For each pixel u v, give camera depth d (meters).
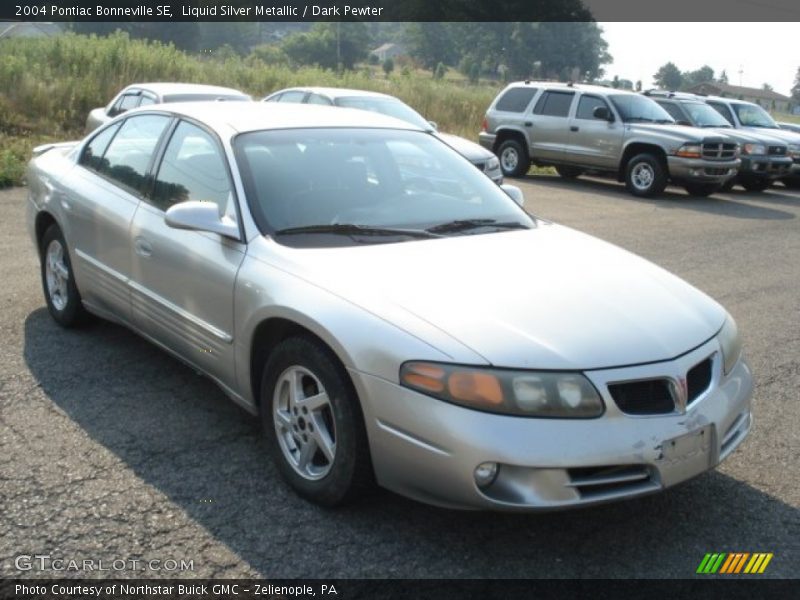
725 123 18.28
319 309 3.32
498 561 3.15
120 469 3.71
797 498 3.76
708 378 3.34
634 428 3.00
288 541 3.22
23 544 3.11
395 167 4.50
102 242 4.85
